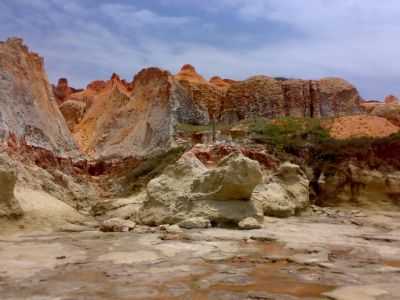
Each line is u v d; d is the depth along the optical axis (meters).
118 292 9.66
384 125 53.66
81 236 19.06
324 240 17.94
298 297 9.41
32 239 18.11
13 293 9.50
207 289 10.01
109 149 53.56
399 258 14.09
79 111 72.19
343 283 10.69
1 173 20.89
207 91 65.88
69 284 10.34
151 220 23.88
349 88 69.25
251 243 17.02
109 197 39.59
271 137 45.53
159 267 12.36
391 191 35.22
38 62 47.78
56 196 31.53
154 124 51.53
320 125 52.12
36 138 39.53
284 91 67.56
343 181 37.78
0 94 37.47
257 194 27.73
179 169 25.89
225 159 24.58
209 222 21.94
